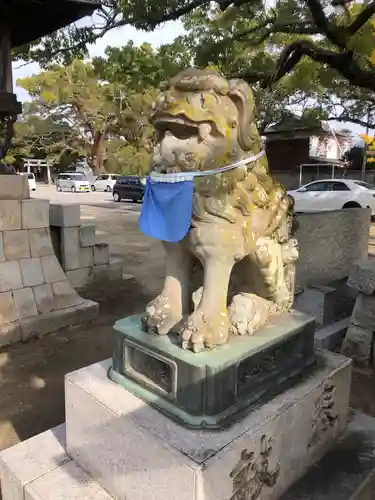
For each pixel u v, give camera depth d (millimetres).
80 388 1462
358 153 18078
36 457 1553
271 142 18797
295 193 10961
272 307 1639
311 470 1523
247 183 1372
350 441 1687
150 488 1236
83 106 20688
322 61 3764
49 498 1358
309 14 3811
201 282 1662
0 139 3660
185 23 4559
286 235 1668
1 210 3299
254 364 1416
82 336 3418
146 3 3766
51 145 25453
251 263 1523
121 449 1315
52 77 19719
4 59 3588
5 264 3326
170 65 4258
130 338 1433
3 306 3242
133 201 17016
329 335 3035
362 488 1450
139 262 6340
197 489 1111
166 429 1245
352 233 3568
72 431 1517
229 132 1281
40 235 3578
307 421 1483
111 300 4332
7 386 2615
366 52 3340
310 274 3229
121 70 4703
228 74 4414
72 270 4312
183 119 1217
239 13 4023
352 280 2852
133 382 1447
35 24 3943
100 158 24406
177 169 1312
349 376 1712
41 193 22078
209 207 1312
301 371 1575
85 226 4402
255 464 1274
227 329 1383
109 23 4371
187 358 1273
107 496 1372
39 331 3357
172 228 1345
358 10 3785
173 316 1472
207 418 1256
